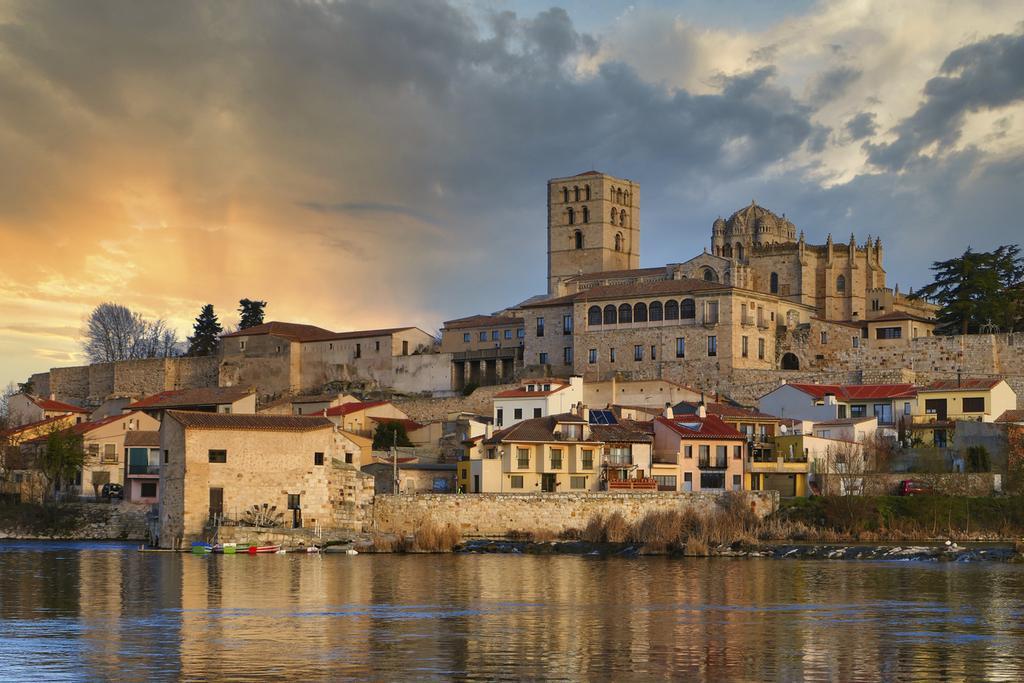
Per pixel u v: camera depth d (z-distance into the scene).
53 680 67.38
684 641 79.56
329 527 140.12
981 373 194.38
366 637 80.00
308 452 140.12
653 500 148.25
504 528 145.00
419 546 136.62
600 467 157.12
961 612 91.56
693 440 160.62
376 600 95.88
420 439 193.25
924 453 160.88
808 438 163.50
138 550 136.00
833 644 78.81
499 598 97.56
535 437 155.75
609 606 93.88
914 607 93.94
